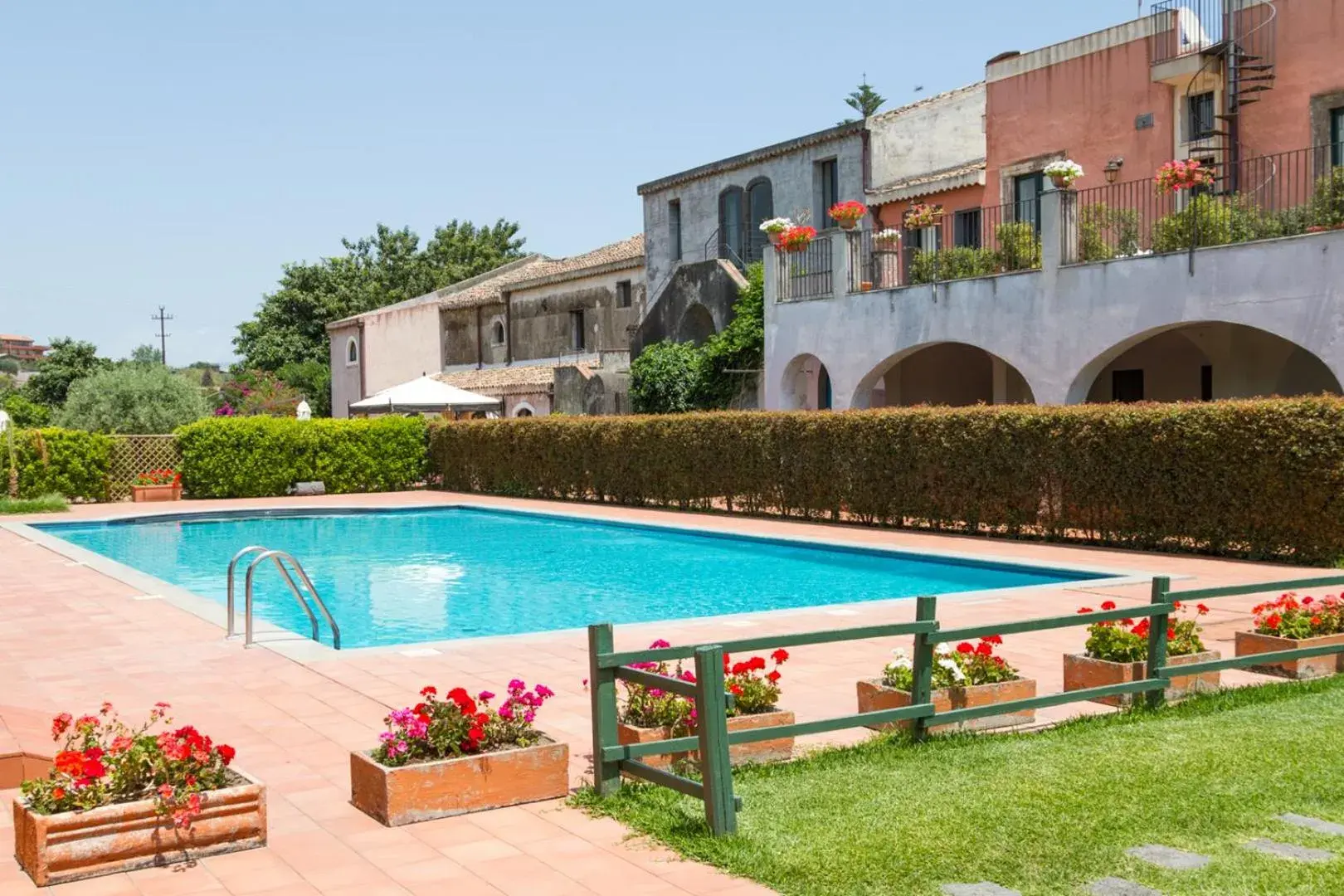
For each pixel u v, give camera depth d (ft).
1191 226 56.75
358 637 38.58
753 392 89.35
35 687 26.25
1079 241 62.75
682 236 105.70
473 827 16.66
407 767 16.93
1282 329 53.01
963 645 22.93
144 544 66.54
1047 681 25.68
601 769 17.72
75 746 19.67
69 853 14.74
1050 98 72.49
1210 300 55.72
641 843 15.83
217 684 26.37
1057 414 53.72
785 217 93.76
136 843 15.15
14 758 18.76
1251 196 61.16
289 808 17.66
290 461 93.30
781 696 24.54
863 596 45.70
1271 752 19.27
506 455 91.35
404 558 59.16
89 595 41.04
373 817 17.11
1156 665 22.85
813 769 18.86
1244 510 46.80
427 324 146.82
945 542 55.36
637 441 78.54
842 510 67.41
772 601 45.09
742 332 88.43
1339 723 21.29
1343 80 58.13
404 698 24.82
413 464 99.25
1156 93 66.54
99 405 128.16
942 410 59.16
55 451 85.10
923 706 19.97
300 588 49.26
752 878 14.33
